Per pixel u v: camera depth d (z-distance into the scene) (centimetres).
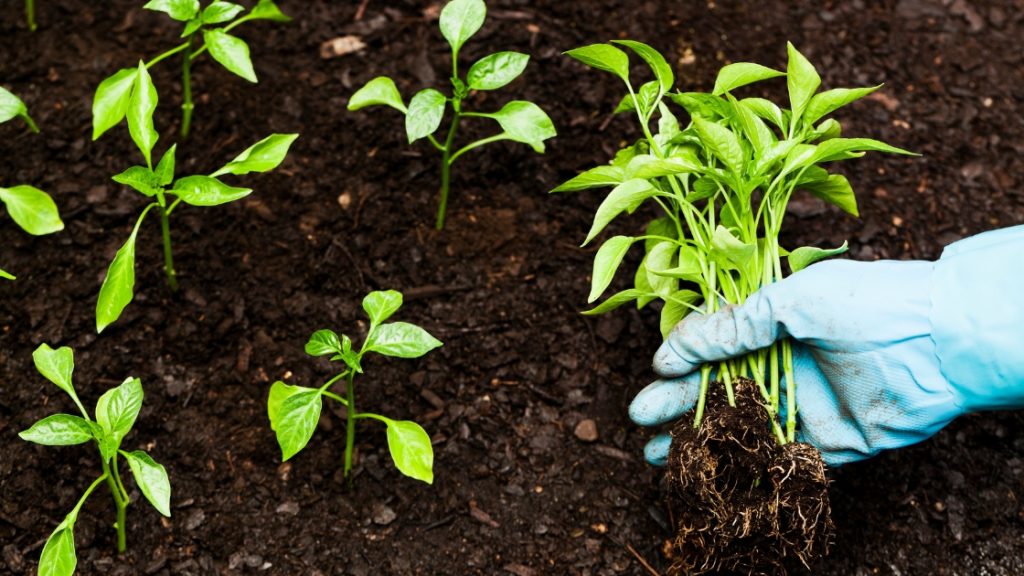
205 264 123
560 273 124
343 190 127
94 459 117
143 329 121
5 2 133
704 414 110
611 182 112
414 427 111
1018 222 126
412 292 123
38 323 120
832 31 136
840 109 131
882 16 137
